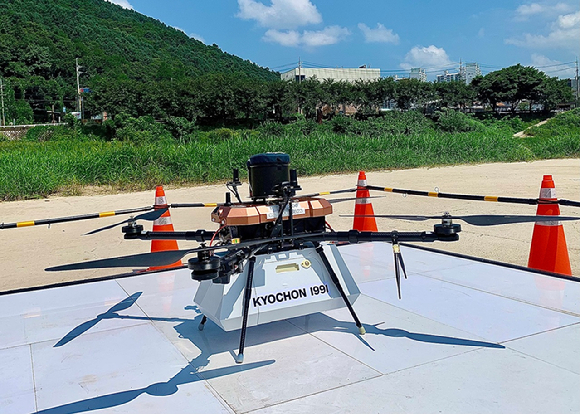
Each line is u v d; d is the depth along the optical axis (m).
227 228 2.99
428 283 4.05
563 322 3.12
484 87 60.91
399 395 2.31
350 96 57.62
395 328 3.12
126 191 12.90
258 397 2.34
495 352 2.73
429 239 2.54
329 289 2.92
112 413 2.23
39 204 11.02
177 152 14.98
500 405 2.20
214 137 45.88
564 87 63.56
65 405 2.32
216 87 56.03
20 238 8.06
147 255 2.48
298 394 2.35
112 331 3.25
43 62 106.12
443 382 2.41
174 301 3.86
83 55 124.62
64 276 5.92
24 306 3.85
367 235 2.64
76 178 13.34
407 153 18.42
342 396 2.31
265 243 2.51
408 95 58.25
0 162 13.69
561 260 4.40
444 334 3.00
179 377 2.56
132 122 45.81
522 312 3.32
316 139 18.34
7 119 79.19
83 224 8.97
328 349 2.84
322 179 14.50
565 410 2.14
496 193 11.02
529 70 60.47
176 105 54.62
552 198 4.38
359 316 3.37
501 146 21.08
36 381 2.59
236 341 3.00
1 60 100.31
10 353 2.96
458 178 14.12
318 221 3.01
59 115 91.06
